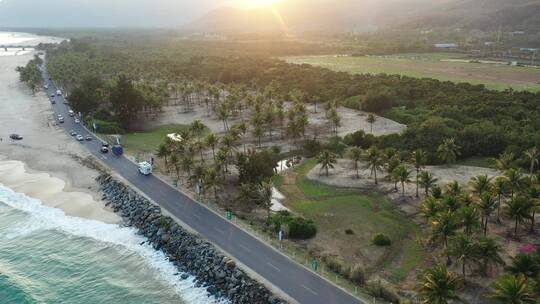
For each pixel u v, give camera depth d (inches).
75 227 3843.5
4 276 3134.8
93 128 6697.8
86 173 5024.6
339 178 4707.2
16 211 4173.2
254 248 3196.4
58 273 3196.4
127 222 3895.2
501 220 3575.3
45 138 6382.9
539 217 3609.7
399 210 3909.9
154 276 3107.8
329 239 3435.0
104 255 3403.1
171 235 3499.0
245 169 4335.6
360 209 3978.8
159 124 7194.9
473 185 3659.0
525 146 5034.5
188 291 2908.5
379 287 2650.1
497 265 2864.2
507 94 7431.1
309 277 2832.2
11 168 5270.7
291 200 4244.6
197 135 5989.2
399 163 4377.5
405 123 6879.9
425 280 2436.0
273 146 5615.2
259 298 2657.5
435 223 2967.5
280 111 6619.1
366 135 5880.9
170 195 4229.8
